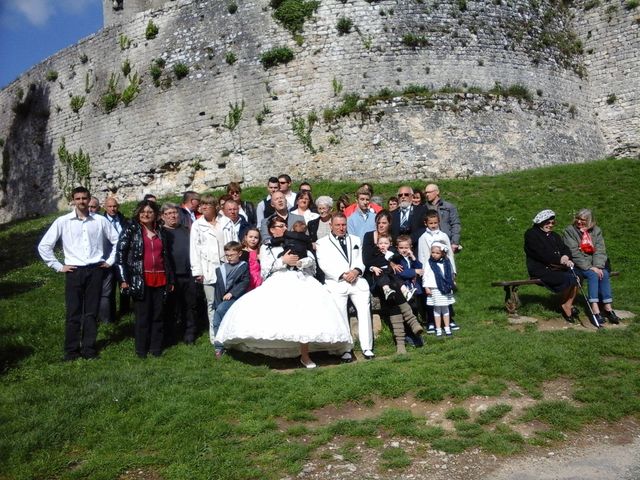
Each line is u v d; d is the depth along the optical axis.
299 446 6.49
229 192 12.13
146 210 10.20
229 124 25.64
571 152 25.73
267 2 25.66
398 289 9.78
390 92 23.97
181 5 27.78
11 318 11.91
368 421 6.99
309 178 24.05
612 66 27.36
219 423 7.07
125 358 9.98
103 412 7.41
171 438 6.74
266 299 9.03
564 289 10.71
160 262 10.28
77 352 10.08
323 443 6.61
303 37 24.89
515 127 24.53
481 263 15.33
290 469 6.09
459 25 24.81
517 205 19.17
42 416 7.23
